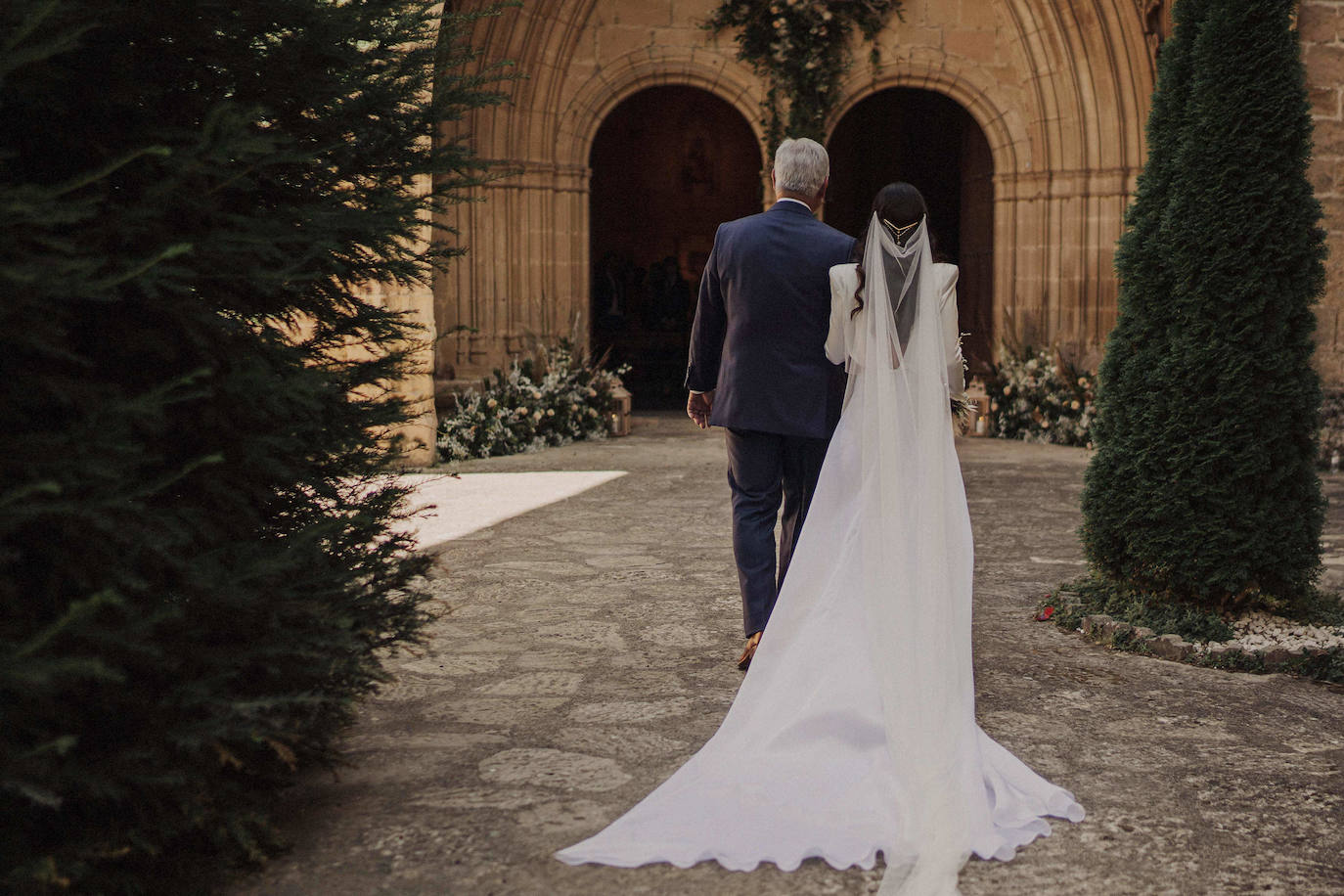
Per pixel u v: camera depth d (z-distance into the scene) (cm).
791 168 417
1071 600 522
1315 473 491
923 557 317
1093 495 517
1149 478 495
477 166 316
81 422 221
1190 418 480
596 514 794
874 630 315
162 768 228
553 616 514
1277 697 406
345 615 268
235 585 233
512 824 294
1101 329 1435
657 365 2158
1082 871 271
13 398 214
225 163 237
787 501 437
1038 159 1449
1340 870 271
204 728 225
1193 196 479
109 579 219
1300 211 470
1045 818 299
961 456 1168
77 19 219
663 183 2431
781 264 403
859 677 315
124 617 222
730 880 264
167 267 217
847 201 2264
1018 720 378
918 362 330
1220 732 369
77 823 228
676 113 2416
